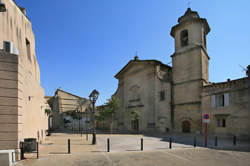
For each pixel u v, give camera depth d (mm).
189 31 26672
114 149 11961
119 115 36812
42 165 7574
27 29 13680
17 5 12000
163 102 28609
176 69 27734
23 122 9680
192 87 24984
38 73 16688
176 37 28453
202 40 26125
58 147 12508
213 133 21094
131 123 33688
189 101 25062
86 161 8445
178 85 27016
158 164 8016
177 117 26406
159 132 27656
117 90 39000
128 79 36125
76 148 12156
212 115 21516
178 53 27656
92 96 15570
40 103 16047
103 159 8906
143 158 9227
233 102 19422
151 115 29844
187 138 19734
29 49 14125
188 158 9297
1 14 10211
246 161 8688
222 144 14578
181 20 28516
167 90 28297
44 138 18297
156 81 30328
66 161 8367
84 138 19578
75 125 43781
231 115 19453
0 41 9977
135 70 34656
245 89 18375
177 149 12133
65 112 43312
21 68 9086
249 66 18000
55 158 8961
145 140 17625
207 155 10094
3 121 8117
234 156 9852
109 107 31203
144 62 32688
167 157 9500
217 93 21297
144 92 32031
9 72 8453
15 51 9461
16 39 11570
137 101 33094
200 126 23203
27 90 11016
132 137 21078
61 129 40531
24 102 10117
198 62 24891
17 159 8242
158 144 14586
